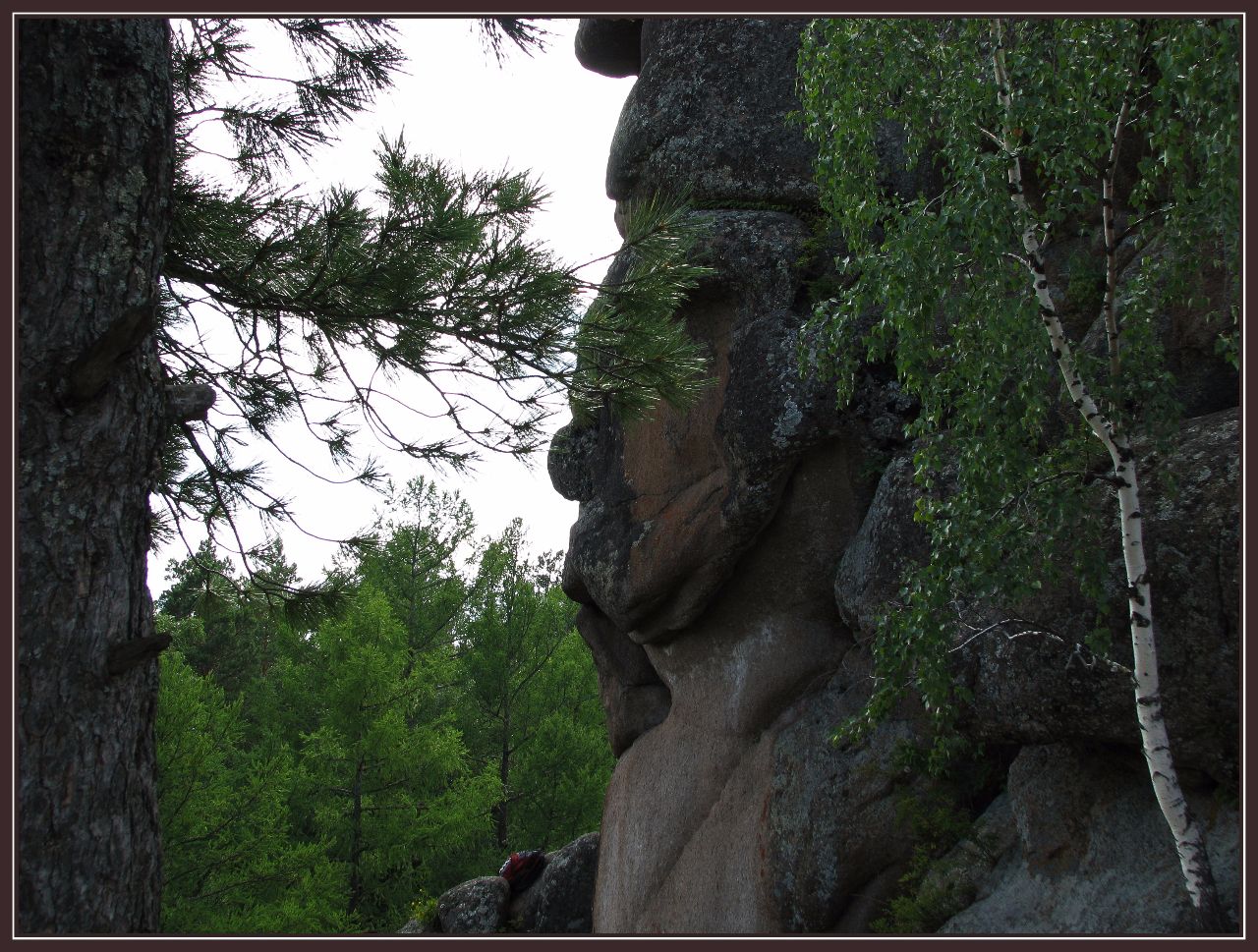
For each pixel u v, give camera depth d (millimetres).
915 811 7547
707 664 10227
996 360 5426
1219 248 6367
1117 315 6684
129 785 3508
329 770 17641
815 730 8625
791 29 10594
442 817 17828
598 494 11695
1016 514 5594
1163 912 5457
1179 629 5586
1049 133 5266
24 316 3457
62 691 3365
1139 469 6086
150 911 3551
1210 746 5531
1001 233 5309
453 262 4465
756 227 9938
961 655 6980
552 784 20984
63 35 3654
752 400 9359
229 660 26688
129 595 3621
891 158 9320
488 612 22422
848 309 6391
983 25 5832
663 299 5285
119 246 3652
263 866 14664
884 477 8656
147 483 3799
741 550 9625
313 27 5352
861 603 8281
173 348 5367
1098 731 6059
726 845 9008
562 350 4840
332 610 6133
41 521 3408
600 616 12203
